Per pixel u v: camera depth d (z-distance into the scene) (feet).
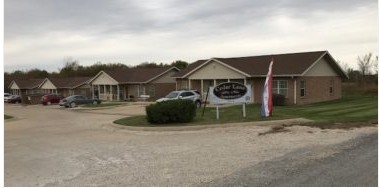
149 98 179.22
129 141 51.31
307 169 30.60
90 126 75.20
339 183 26.50
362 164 31.24
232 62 132.67
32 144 53.11
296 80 116.67
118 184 29.43
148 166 34.99
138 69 199.52
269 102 66.69
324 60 126.52
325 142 42.45
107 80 197.47
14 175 34.42
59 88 244.22
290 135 48.44
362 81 185.26
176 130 59.06
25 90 278.87
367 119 61.36
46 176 33.63
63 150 46.80
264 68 124.36
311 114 75.41
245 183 27.71
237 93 68.03
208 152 40.16
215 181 28.78
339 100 126.62
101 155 41.88
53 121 93.86
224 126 59.16
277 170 30.81
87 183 30.30
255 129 55.11
